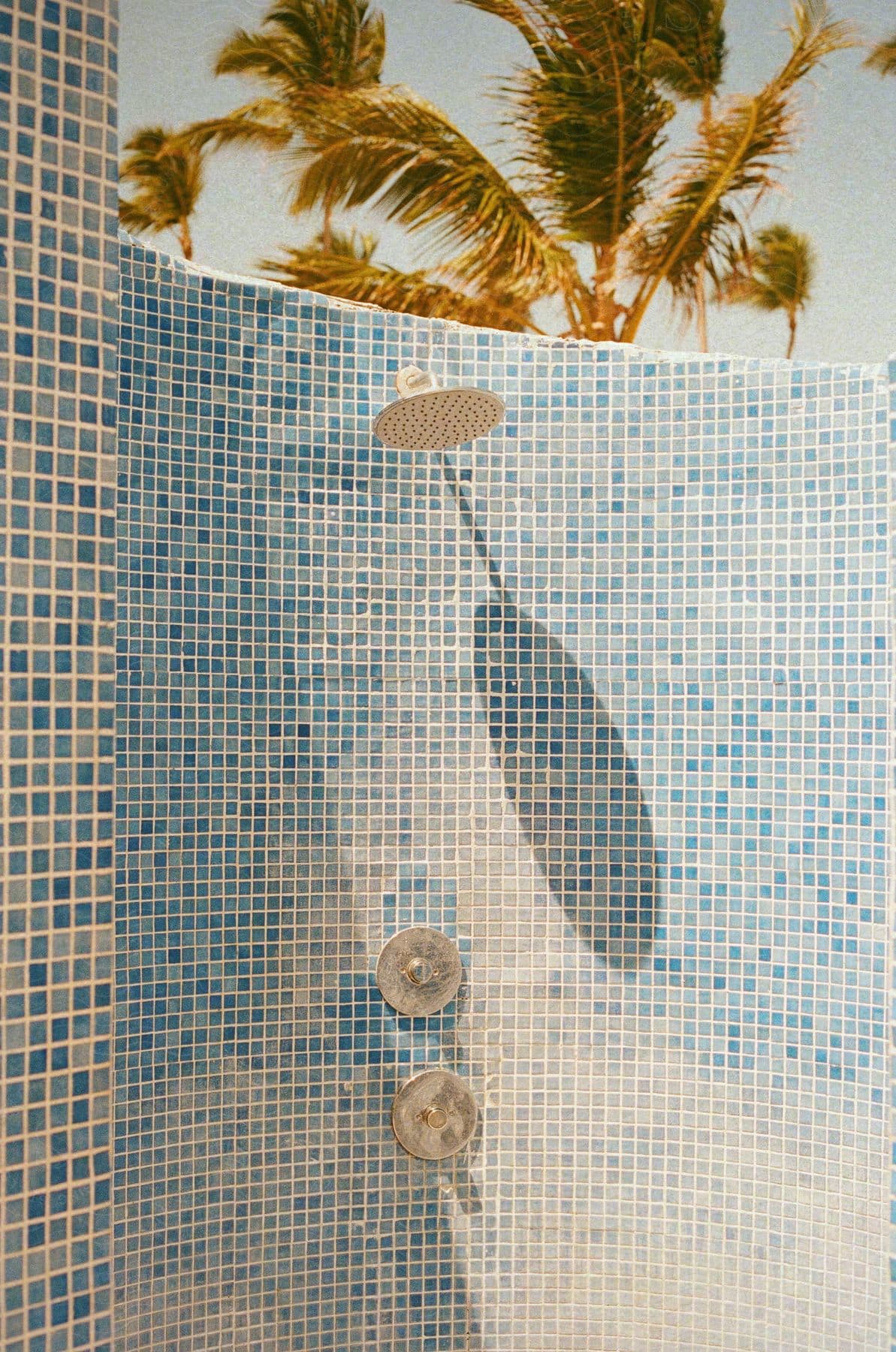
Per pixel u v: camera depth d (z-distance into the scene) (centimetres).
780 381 175
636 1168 177
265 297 169
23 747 85
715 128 624
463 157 600
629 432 180
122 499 159
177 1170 160
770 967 174
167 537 162
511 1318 176
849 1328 166
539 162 613
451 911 177
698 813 178
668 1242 176
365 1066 173
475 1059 177
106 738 89
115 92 90
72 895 87
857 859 169
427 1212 174
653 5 595
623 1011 179
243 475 168
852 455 171
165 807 161
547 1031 178
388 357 176
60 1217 85
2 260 84
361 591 175
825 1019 170
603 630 181
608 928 180
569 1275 177
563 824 180
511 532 180
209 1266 162
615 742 180
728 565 177
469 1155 176
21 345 85
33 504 86
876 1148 166
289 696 170
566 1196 177
